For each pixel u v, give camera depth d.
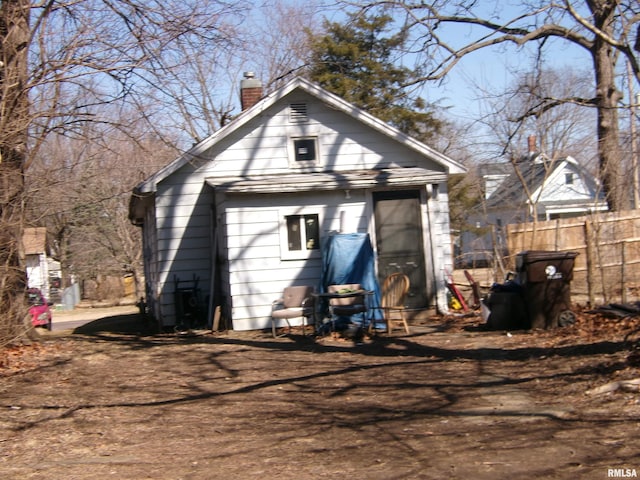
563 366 8.91
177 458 6.36
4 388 9.58
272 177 15.27
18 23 11.19
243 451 6.46
